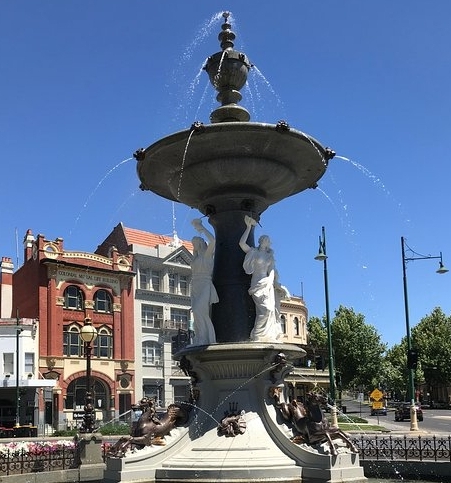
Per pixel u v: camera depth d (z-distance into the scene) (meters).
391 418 57.06
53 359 50.94
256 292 10.46
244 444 9.55
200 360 10.37
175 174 11.01
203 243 10.81
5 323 49.59
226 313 10.61
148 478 9.32
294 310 70.38
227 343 10.11
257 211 11.37
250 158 10.32
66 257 53.25
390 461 12.44
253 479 8.86
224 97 11.70
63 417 50.34
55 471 13.33
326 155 10.90
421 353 87.19
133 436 9.66
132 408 10.09
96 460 14.53
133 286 57.44
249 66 11.83
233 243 10.96
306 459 9.12
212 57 11.66
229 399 10.12
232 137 9.82
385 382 91.38
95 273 54.94
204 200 11.34
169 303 59.97
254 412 9.98
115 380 54.75
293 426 9.70
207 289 10.57
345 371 78.00
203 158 10.39
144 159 10.71
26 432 41.06
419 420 49.94
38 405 49.19
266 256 10.64
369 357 78.06
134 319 57.06
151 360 57.88
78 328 53.16
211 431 9.92
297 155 10.55
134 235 61.16
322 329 81.25
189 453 9.69
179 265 61.09
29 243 54.69
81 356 52.88
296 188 12.29
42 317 51.34
